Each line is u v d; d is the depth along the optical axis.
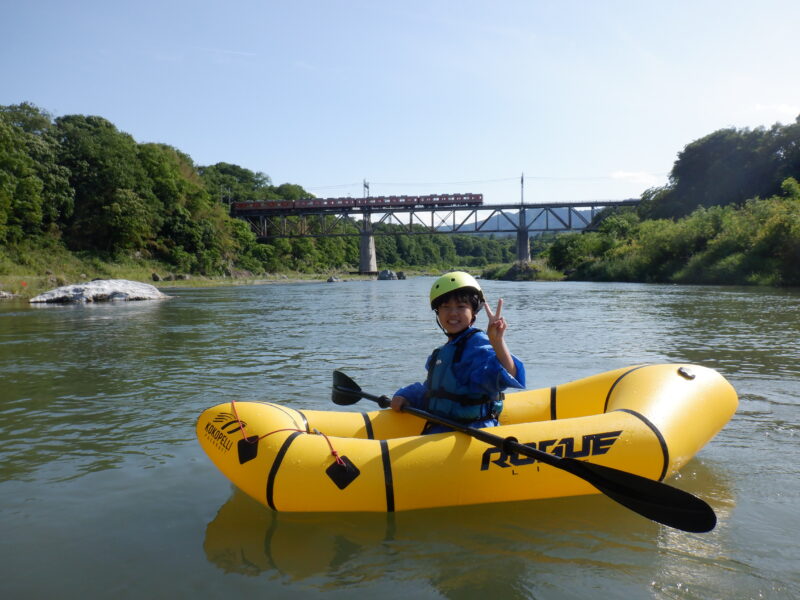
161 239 59.41
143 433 4.52
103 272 47.84
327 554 2.59
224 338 10.26
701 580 2.33
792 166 44.25
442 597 2.24
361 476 2.95
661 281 34.69
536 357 7.54
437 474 2.97
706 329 10.16
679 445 3.21
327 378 6.49
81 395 5.82
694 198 51.12
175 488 3.41
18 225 46.69
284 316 15.08
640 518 2.92
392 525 2.86
